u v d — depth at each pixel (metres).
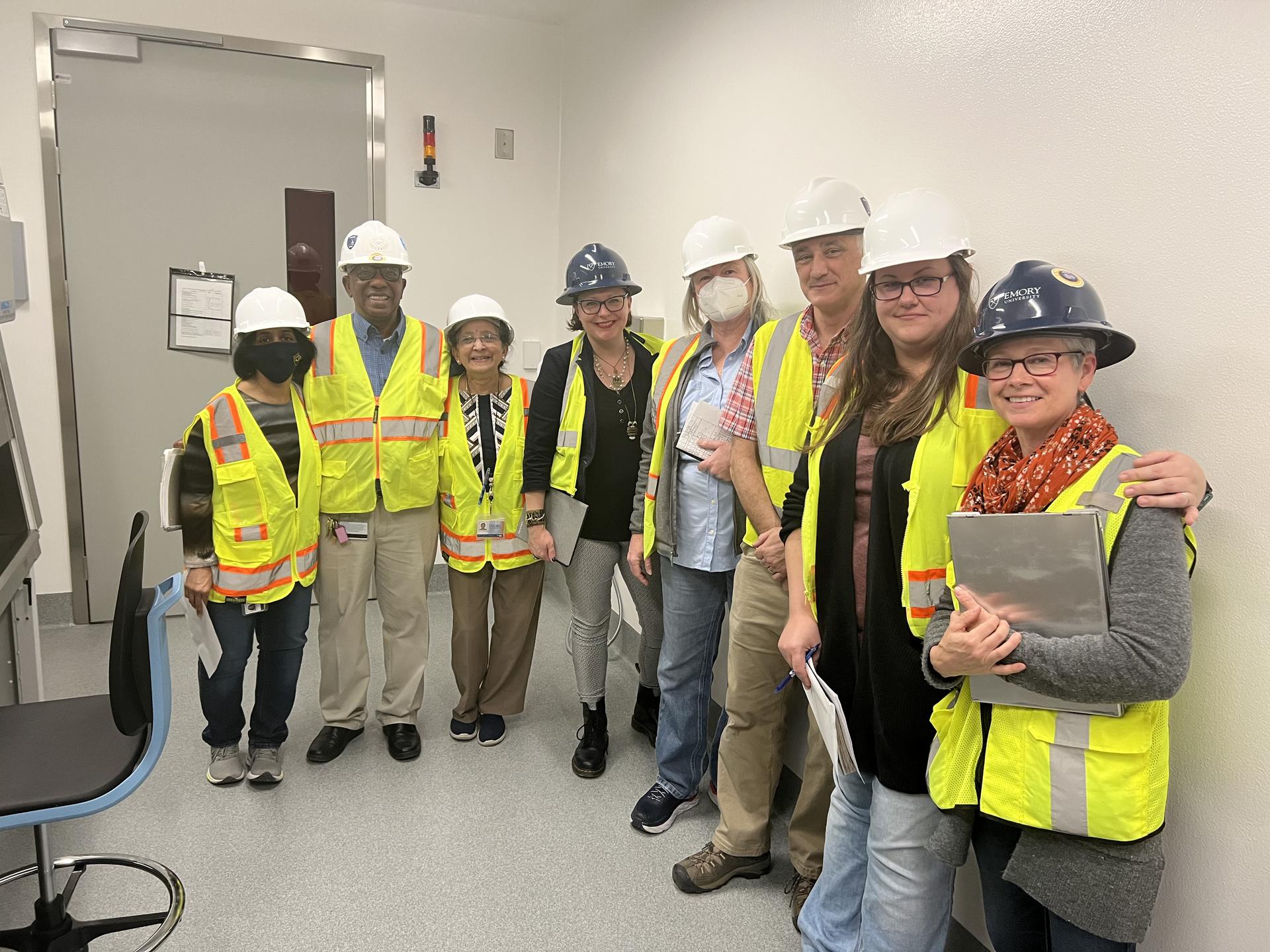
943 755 1.27
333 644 2.65
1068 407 1.16
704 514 2.19
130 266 3.64
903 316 1.40
